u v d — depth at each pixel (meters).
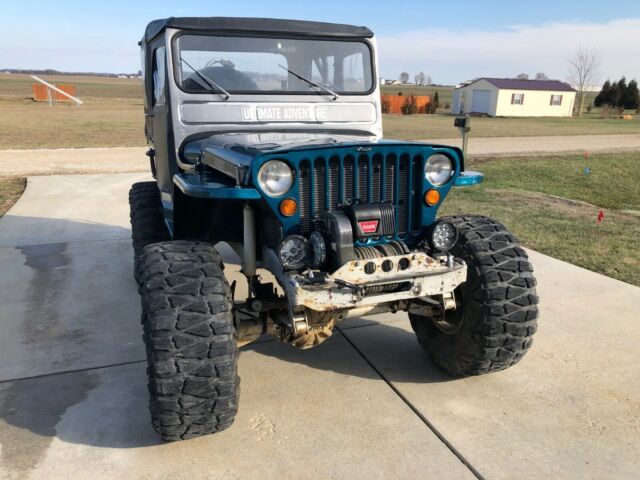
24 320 4.47
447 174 3.09
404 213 3.07
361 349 3.99
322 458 2.79
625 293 5.01
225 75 3.75
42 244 6.70
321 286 2.64
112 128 24.20
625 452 2.85
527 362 3.75
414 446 2.89
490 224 3.40
